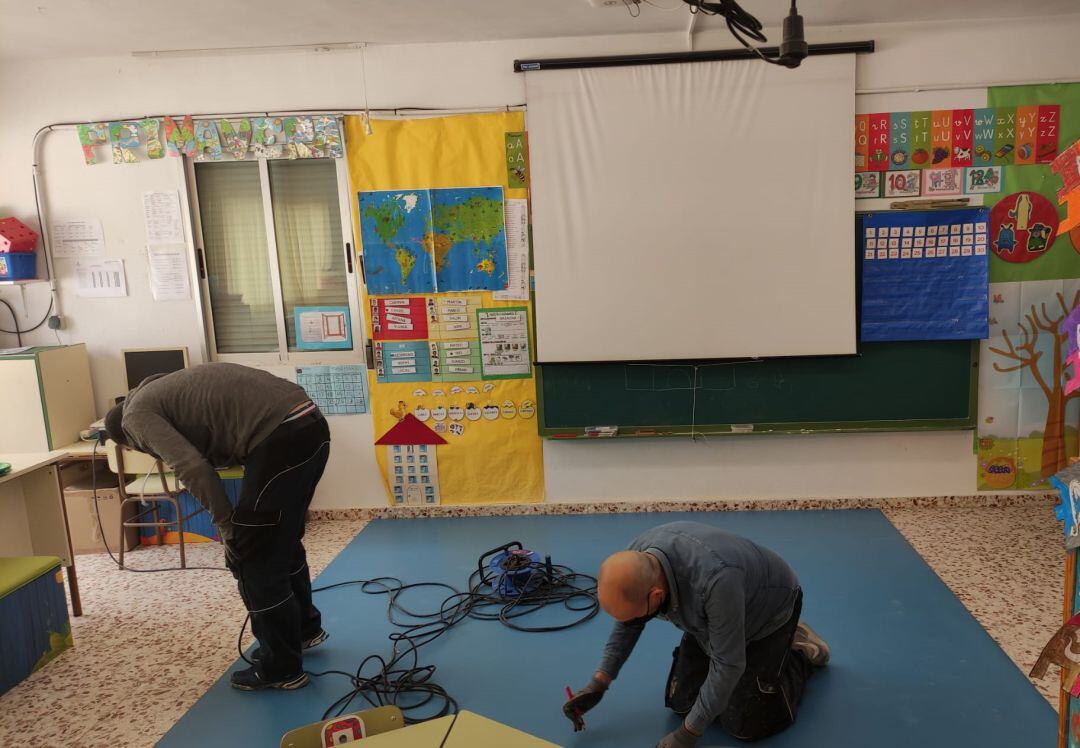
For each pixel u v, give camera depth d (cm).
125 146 407
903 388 398
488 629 299
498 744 136
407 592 336
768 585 204
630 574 182
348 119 398
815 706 239
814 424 403
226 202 414
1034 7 359
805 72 376
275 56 397
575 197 394
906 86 379
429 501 429
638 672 264
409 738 138
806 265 389
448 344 414
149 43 381
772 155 383
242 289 421
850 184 382
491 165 398
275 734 238
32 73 403
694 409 407
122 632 311
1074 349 187
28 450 396
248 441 248
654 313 399
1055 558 338
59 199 414
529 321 409
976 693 242
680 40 383
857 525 387
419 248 406
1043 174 382
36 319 426
